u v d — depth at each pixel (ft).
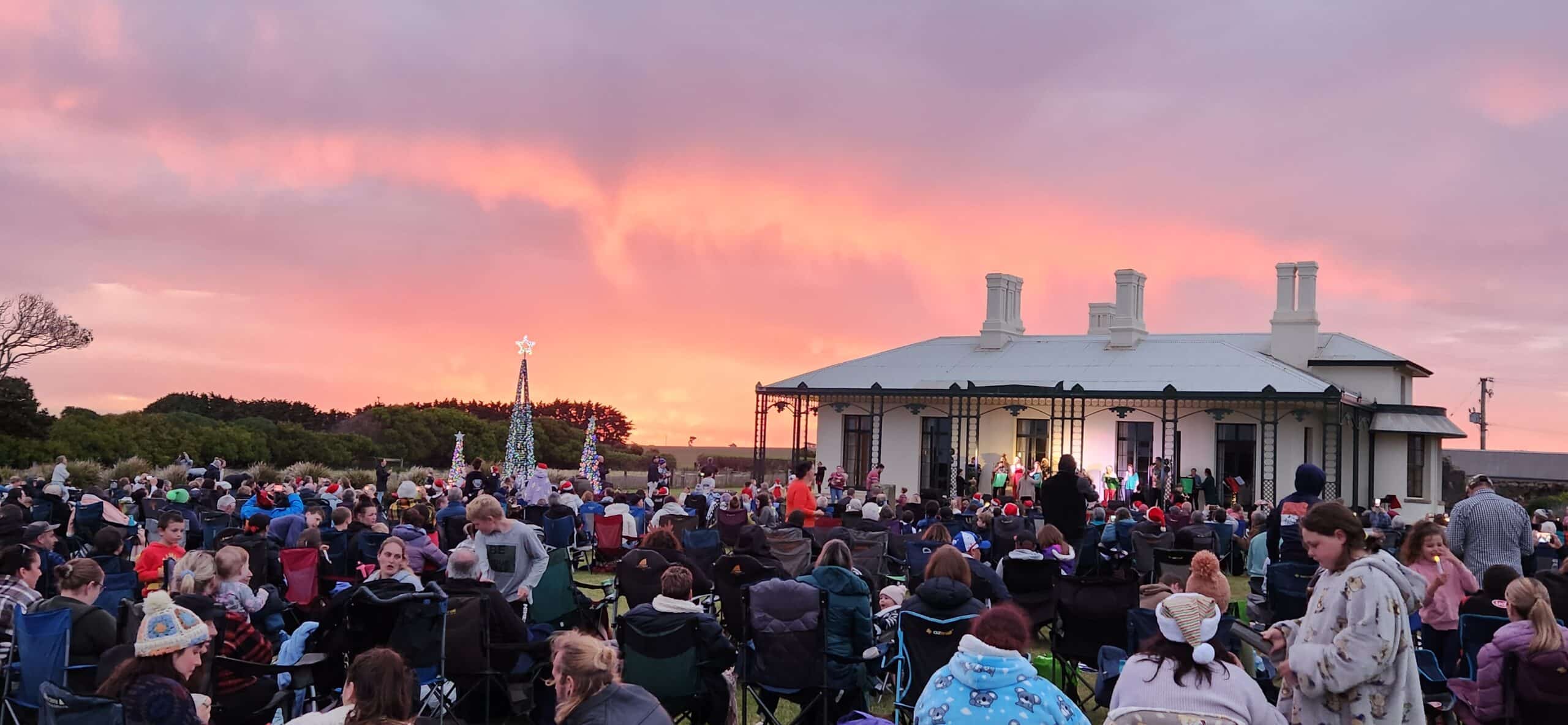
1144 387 111.65
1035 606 33.76
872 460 125.08
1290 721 16.93
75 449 155.63
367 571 35.04
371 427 209.36
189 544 48.29
